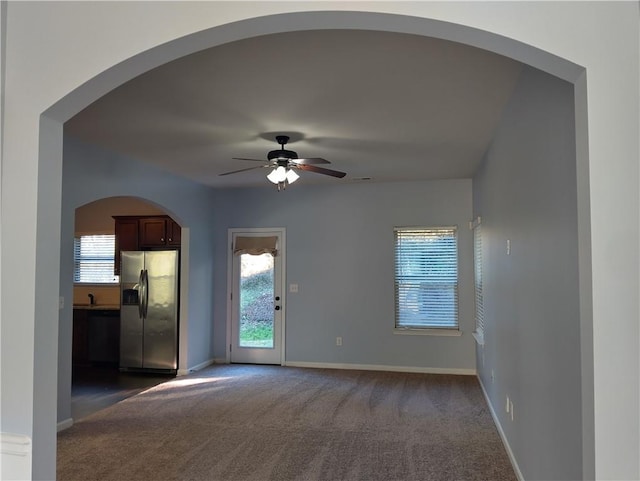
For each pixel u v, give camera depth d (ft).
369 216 21.93
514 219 10.49
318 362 22.20
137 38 6.09
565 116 6.45
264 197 23.08
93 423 14.12
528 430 9.34
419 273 21.34
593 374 4.87
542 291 7.99
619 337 4.80
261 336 22.95
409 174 19.67
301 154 16.05
